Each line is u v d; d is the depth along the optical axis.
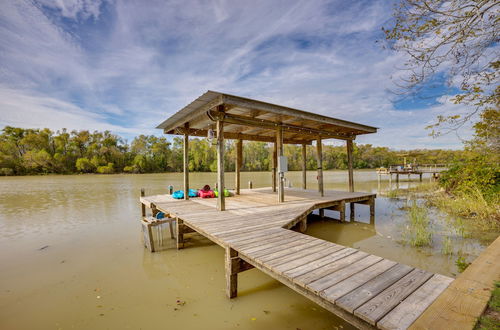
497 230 6.29
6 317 3.08
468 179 9.65
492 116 4.25
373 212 8.67
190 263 4.81
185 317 3.02
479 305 1.85
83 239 6.30
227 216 5.21
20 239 6.30
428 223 7.05
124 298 3.51
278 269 2.59
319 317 2.98
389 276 2.42
